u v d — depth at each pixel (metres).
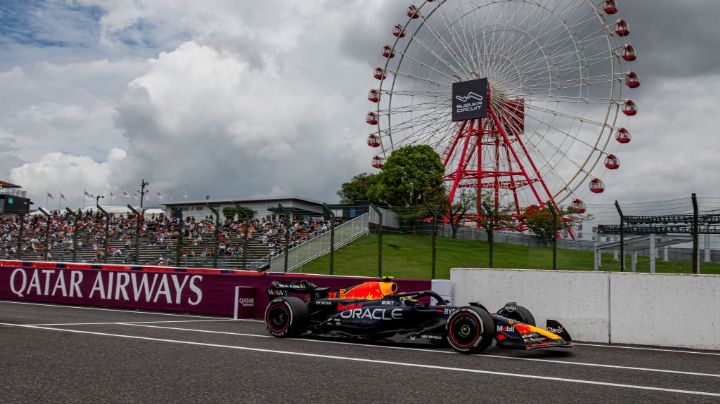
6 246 37.75
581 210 21.34
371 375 6.57
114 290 17.05
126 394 5.39
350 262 33.06
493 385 6.14
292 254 31.09
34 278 18.42
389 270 31.73
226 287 15.45
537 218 35.44
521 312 9.61
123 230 37.22
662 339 10.51
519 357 8.34
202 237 33.75
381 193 53.59
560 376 6.79
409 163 52.69
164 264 30.83
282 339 9.91
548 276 11.55
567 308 11.29
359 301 9.93
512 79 45.28
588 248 34.25
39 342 8.73
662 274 10.66
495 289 12.14
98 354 7.70
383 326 9.48
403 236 38.22
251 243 32.56
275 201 54.91
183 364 7.04
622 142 40.66
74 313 14.45
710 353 9.73
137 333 10.22
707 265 28.34
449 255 36.34
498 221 39.69
